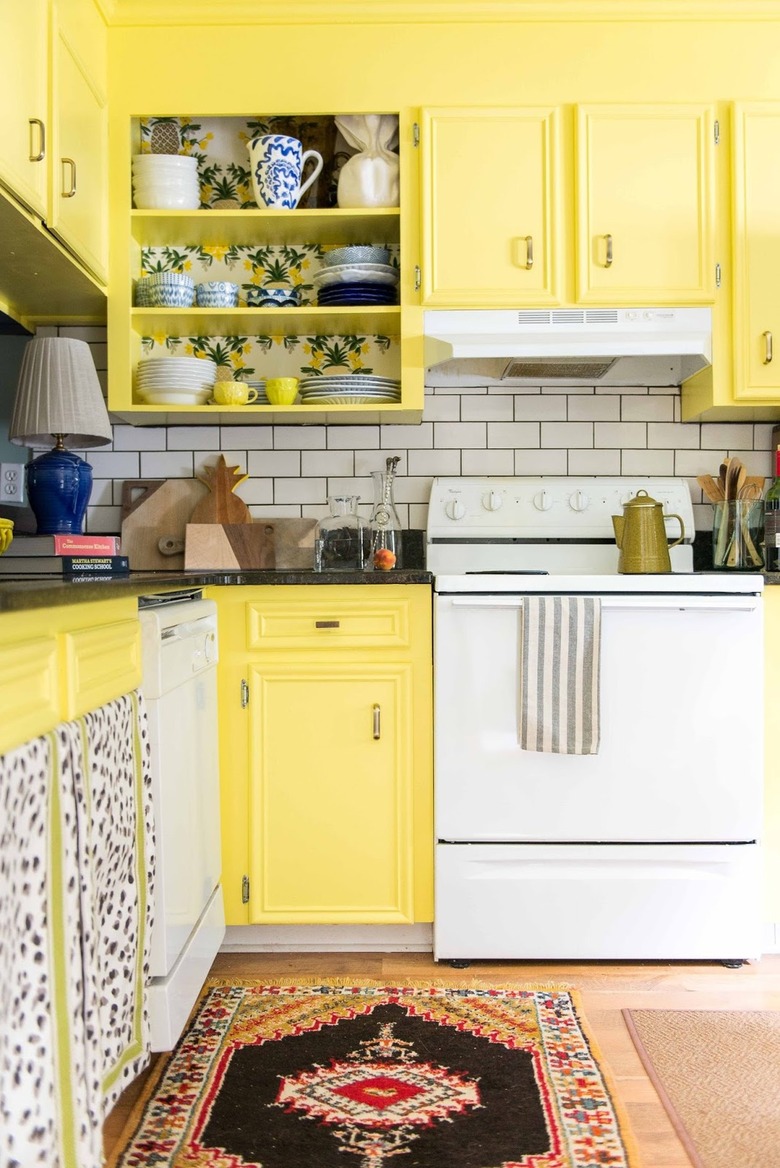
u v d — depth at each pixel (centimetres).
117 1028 148
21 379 238
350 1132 159
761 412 273
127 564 219
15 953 108
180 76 259
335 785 230
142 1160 152
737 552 269
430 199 258
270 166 263
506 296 258
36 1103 110
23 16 195
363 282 268
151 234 278
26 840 111
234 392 266
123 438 288
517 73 258
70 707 133
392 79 258
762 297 260
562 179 259
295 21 257
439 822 227
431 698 229
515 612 224
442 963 231
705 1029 196
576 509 281
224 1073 178
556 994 212
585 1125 161
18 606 108
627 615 225
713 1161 151
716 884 226
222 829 231
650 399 289
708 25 257
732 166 258
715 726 225
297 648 229
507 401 290
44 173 208
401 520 289
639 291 258
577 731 220
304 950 240
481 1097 169
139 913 160
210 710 219
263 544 281
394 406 262
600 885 226
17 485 255
